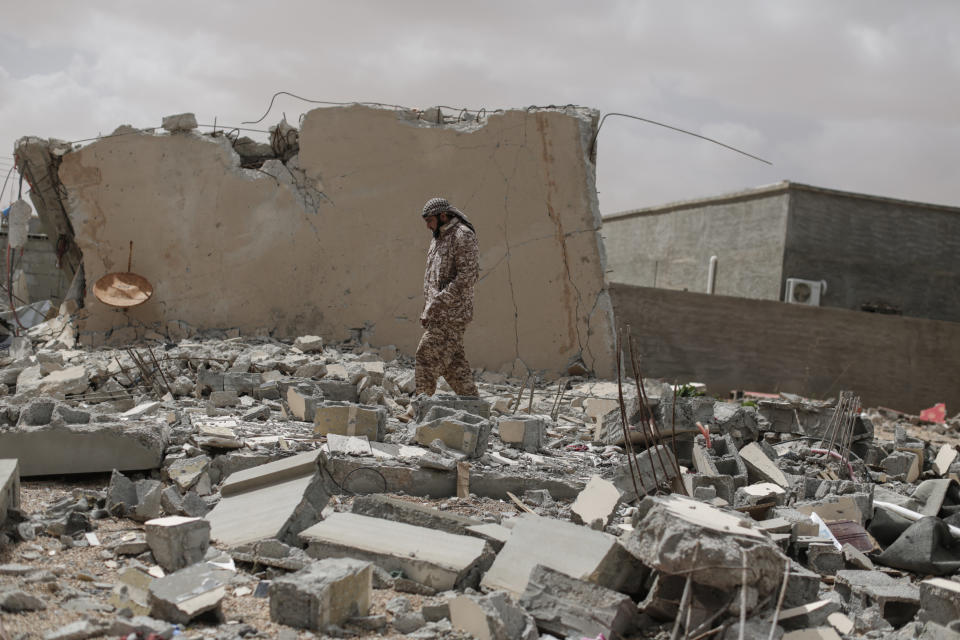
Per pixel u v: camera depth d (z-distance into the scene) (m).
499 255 10.74
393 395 8.00
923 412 13.80
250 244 10.64
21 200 9.20
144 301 10.13
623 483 4.83
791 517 4.47
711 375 14.62
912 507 5.32
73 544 3.53
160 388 6.95
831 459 6.33
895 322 15.76
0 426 4.58
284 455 4.74
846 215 22.02
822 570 4.17
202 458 4.60
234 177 10.62
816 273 21.78
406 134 10.75
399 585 3.35
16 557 3.31
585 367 10.69
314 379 7.65
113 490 4.07
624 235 27.97
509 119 10.70
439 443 4.99
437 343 6.56
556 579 3.19
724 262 23.39
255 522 3.81
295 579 2.93
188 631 2.79
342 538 3.60
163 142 10.53
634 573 3.31
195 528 3.42
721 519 3.17
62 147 10.42
